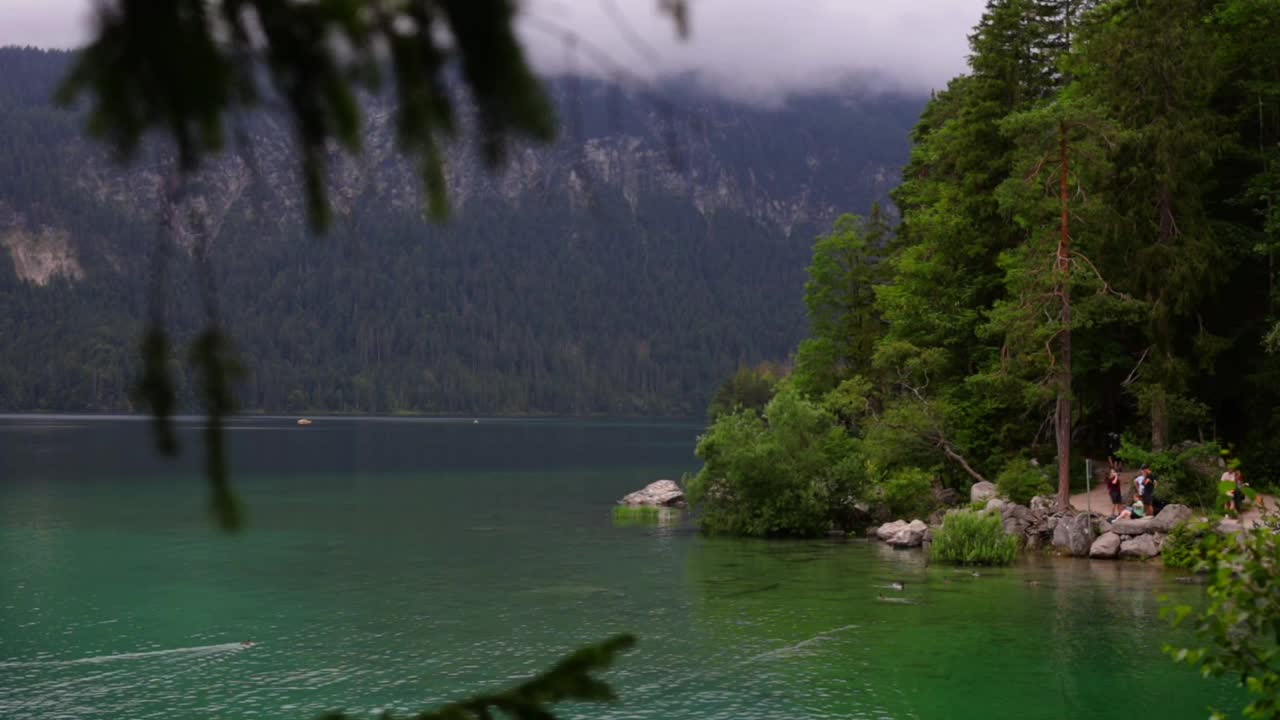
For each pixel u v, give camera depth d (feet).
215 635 91.76
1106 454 171.42
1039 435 171.63
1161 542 127.65
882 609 100.37
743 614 99.14
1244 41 158.61
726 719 66.85
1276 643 27.66
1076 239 151.43
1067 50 198.80
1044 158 144.15
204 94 5.65
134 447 424.05
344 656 83.97
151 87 5.64
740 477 160.97
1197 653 28.43
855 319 231.09
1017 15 181.37
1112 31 157.17
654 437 618.03
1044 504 145.07
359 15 5.94
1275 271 157.69
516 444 517.96
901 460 168.66
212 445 6.05
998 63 179.22
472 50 5.94
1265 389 152.56
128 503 206.08
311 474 304.50
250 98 5.92
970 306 180.24
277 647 87.20
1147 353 156.35
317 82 6.00
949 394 173.88
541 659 82.84
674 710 68.74
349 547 147.64
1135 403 167.53
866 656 82.48
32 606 104.58
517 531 167.32
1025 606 100.37
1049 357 145.18
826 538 155.94
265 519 184.75
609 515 192.34
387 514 193.57
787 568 126.31
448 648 86.69
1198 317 151.74
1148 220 150.92
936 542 131.64
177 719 67.67
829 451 164.55
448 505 212.23
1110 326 160.97
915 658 81.61
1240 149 153.48
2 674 79.05
